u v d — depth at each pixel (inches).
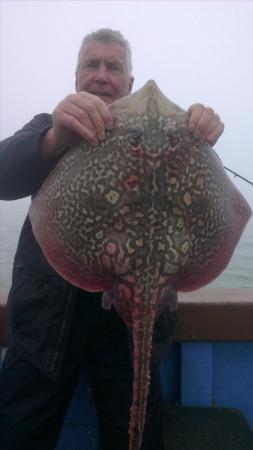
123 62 41.0
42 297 34.5
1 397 36.0
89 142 27.9
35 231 30.1
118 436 37.4
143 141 26.9
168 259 26.9
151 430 36.8
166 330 37.4
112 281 27.8
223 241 29.8
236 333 44.9
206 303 44.7
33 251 35.6
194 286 29.5
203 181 28.1
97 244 27.2
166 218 26.9
